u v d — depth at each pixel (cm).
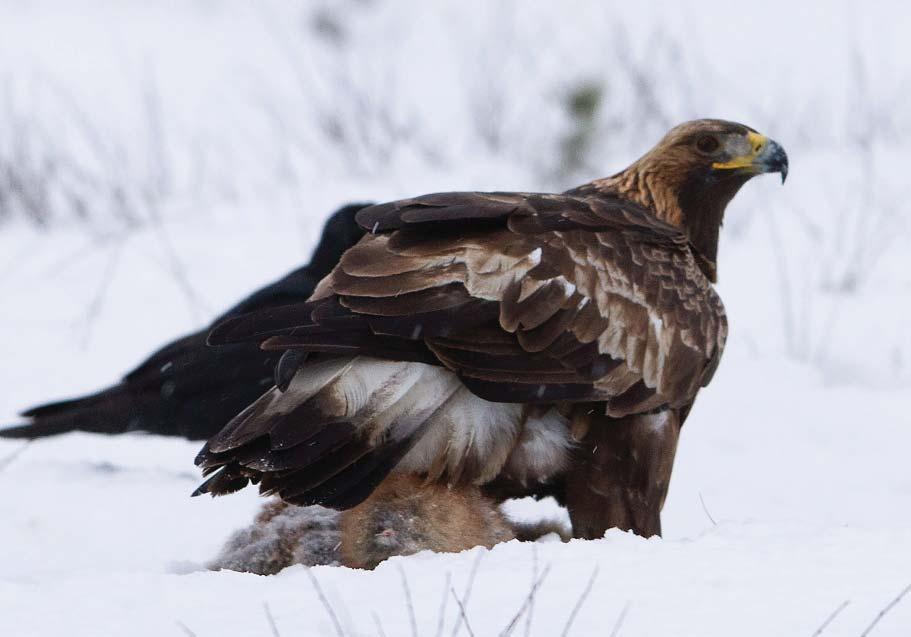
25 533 1009
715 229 1120
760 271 1988
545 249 929
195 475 1187
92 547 990
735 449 1311
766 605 688
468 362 891
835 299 1864
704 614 679
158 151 2575
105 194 2366
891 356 1634
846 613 677
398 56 3416
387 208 938
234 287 1883
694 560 748
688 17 3669
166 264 1977
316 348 858
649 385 959
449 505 916
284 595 720
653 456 973
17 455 1268
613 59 3222
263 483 867
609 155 2498
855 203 2291
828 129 2805
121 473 1170
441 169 2570
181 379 1249
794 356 1647
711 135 1095
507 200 965
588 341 930
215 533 1028
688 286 994
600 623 672
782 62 3316
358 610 698
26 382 1520
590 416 962
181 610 700
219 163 2597
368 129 2727
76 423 1268
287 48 3519
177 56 3419
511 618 681
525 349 907
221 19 3825
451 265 904
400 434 883
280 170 2558
